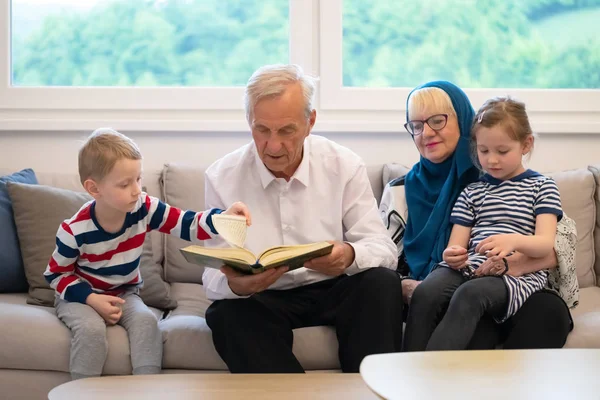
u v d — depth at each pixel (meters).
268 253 1.75
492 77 2.98
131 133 2.82
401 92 2.88
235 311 1.85
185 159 2.83
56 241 2.03
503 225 2.13
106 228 2.03
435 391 1.26
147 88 2.83
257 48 2.92
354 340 1.82
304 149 2.04
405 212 2.33
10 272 2.27
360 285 1.87
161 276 2.52
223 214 1.87
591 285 2.50
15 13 2.85
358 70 2.94
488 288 1.91
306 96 1.86
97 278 2.07
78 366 1.87
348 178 2.04
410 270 2.26
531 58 2.98
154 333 1.92
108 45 2.88
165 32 2.89
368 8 2.92
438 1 2.95
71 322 1.93
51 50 2.87
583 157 2.93
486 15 2.96
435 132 2.23
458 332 1.84
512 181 2.18
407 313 2.07
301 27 2.87
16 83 2.86
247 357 1.79
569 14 2.98
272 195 2.04
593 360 1.45
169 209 2.08
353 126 2.83
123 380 1.55
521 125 2.12
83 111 2.81
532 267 2.02
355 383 1.52
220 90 2.84
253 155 2.06
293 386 1.50
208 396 1.43
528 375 1.35
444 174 2.30
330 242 1.90
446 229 2.22
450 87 2.27
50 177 2.54
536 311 1.93
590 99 2.93
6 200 2.34
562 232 2.08
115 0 2.87
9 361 1.90
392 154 2.87
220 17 2.90
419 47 2.95
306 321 1.99
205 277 2.03
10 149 2.79
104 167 1.95
